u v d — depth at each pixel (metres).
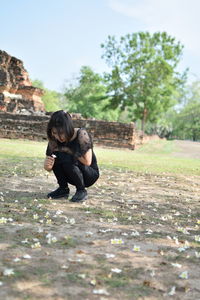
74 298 1.61
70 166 3.94
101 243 2.51
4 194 4.30
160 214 3.83
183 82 41.56
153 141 30.08
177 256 2.33
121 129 21.00
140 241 2.64
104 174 7.48
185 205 4.53
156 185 6.35
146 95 39.22
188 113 68.75
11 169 6.87
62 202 4.04
